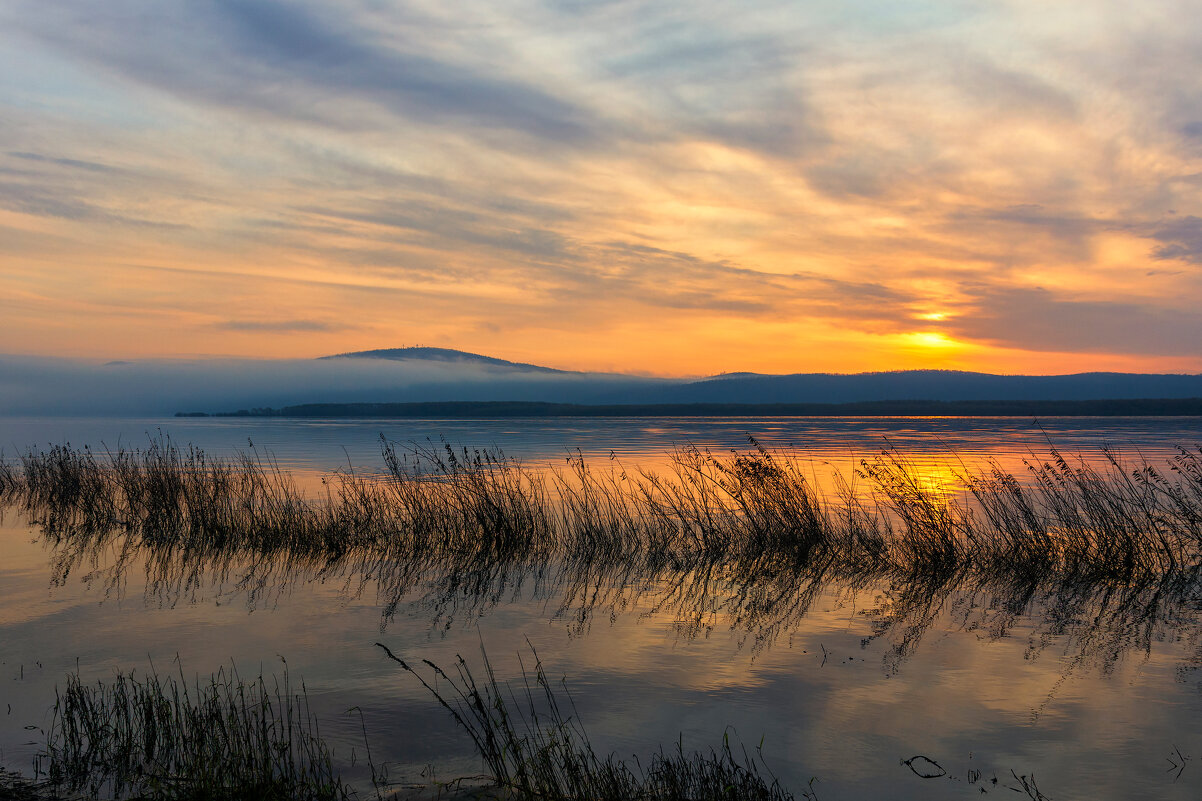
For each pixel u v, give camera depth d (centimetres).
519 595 1229
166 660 881
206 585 1287
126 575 1363
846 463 3634
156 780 576
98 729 672
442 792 568
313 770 608
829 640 973
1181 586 1274
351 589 1266
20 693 775
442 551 1617
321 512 1969
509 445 5738
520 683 811
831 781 595
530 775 593
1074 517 1620
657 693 782
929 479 2827
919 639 975
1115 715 727
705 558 1543
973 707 748
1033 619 1076
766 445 5525
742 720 715
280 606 1144
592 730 692
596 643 959
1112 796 575
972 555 1504
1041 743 665
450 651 923
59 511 2145
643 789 570
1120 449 4738
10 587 1258
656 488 2470
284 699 757
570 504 1909
